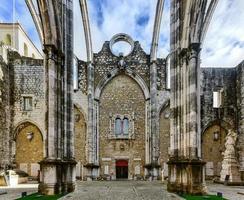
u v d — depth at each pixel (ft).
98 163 113.70
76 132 114.62
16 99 112.27
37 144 111.55
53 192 56.49
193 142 59.62
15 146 110.63
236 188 73.82
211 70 116.47
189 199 49.57
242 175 93.97
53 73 61.31
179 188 60.13
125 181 101.91
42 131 110.93
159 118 115.44
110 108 117.60
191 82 61.67
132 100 118.11
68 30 66.95
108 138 115.85
